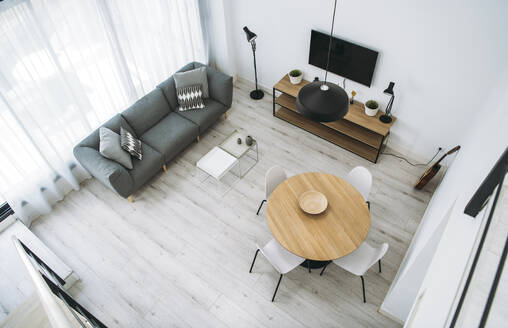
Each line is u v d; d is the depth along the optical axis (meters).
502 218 1.31
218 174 4.30
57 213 4.42
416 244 3.43
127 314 3.59
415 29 3.71
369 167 4.71
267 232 4.16
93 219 4.35
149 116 4.76
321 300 3.60
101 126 4.32
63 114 4.11
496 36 3.29
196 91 4.99
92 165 4.01
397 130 4.68
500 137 1.97
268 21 4.96
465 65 3.63
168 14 4.81
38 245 3.93
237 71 6.16
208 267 3.89
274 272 3.82
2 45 3.30
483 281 1.10
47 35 3.62
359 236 3.30
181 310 3.60
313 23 4.50
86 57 4.10
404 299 3.11
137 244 4.11
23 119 3.71
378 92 4.53
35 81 3.67
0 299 3.50
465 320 0.99
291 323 3.48
